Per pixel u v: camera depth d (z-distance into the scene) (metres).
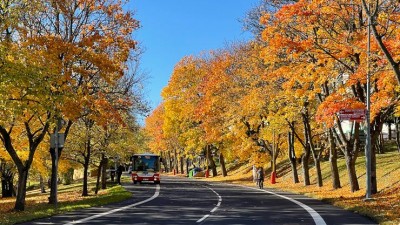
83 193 33.06
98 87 25.25
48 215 16.95
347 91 24.52
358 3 20.00
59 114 20.11
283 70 22.81
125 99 28.83
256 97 32.66
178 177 73.81
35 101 19.05
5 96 17.92
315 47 20.50
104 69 22.59
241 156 48.22
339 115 19.73
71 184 61.34
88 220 15.41
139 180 47.97
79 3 24.05
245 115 41.47
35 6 19.95
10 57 18.84
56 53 20.64
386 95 19.19
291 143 41.56
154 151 96.81
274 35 21.97
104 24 24.97
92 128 32.25
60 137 20.45
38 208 22.06
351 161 25.77
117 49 24.88
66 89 20.69
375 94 20.06
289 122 36.53
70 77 21.38
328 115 20.11
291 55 22.69
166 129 68.69
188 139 63.12
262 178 38.03
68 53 21.28
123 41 24.78
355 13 21.00
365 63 19.48
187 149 64.19
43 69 18.78
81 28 24.31
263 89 32.22
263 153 46.12
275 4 25.16
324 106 20.42
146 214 17.48
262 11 27.02
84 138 32.00
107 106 23.98
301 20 21.05
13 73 17.50
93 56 22.31
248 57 36.62
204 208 20.08
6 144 21.80
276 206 20.80
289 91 23.88
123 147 36.53
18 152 30.34
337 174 30.50
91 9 24.34
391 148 51.97
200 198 26.48
